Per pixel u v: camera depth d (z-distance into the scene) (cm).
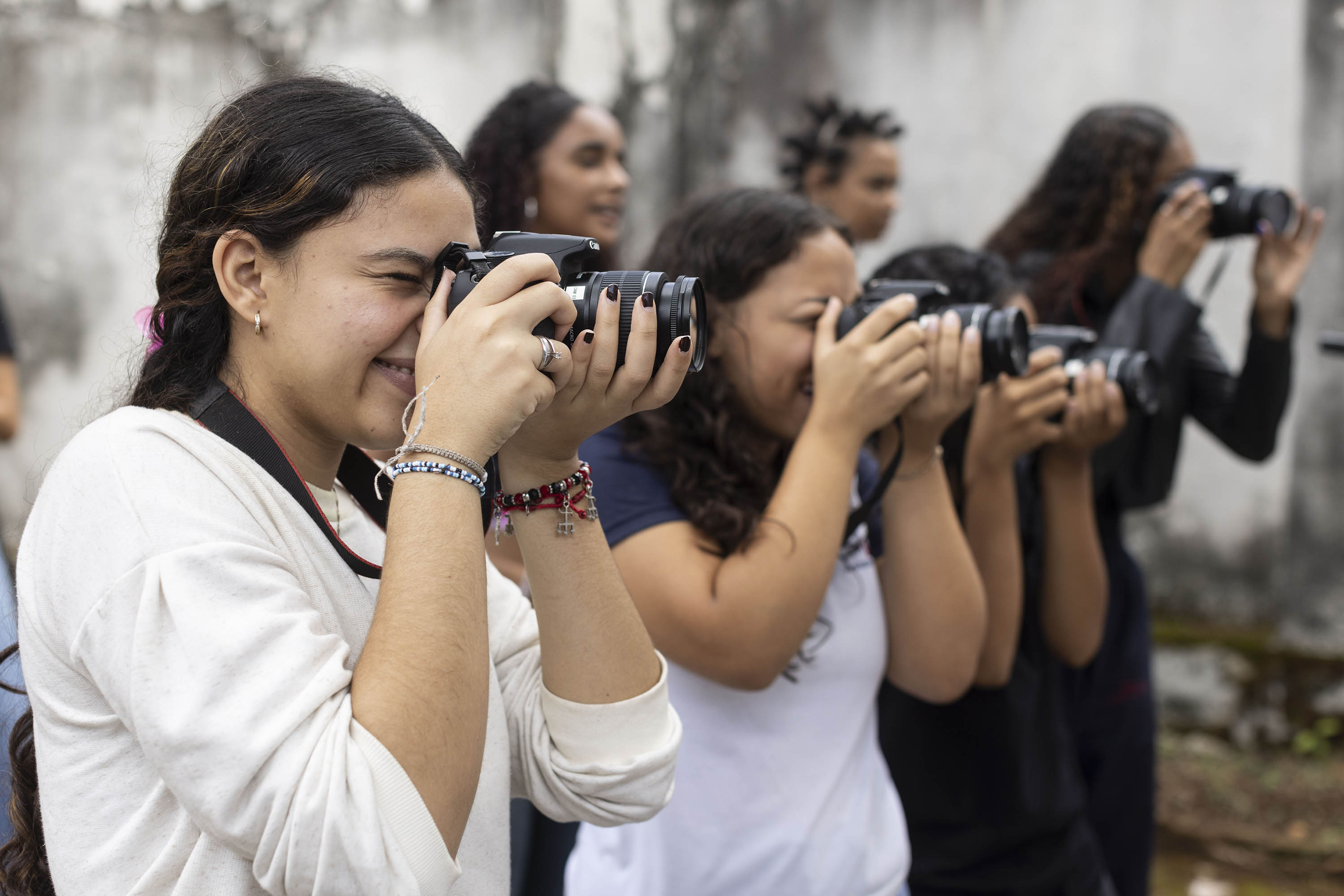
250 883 91
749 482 168
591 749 115
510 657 126
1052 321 287
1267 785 423
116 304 425
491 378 96
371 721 89
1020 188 467
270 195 99
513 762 122
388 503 120
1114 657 268
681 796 159
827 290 172
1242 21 441
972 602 179
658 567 157
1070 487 222
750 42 493
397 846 87
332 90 104
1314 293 446
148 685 86
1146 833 271
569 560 113
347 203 98
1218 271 288
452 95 458
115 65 423
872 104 482
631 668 115
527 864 231
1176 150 292
